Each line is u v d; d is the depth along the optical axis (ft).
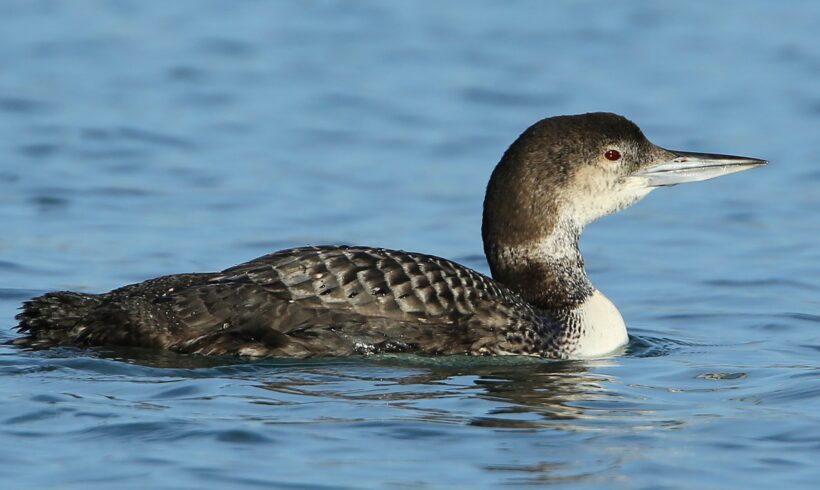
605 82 82.12
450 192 63.26
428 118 75.51
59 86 78.28
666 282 51.26
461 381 36.52
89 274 49.65
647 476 29.81
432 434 32.04
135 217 57.47
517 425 32.91
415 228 57.52
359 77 82.64
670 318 46.57
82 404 33.06
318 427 32.17
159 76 81.46
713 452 31.27
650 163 43.27
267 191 62.23
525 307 40.27
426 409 33.83
